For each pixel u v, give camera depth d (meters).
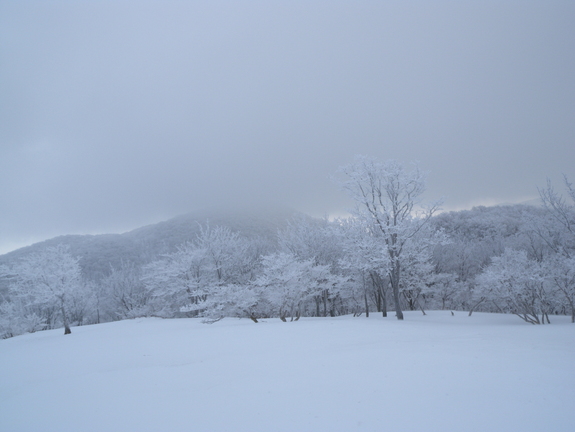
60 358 9.72
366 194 20.16
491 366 4.90
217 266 31.97
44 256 23.81
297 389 4.49
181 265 29.78
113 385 5.74
